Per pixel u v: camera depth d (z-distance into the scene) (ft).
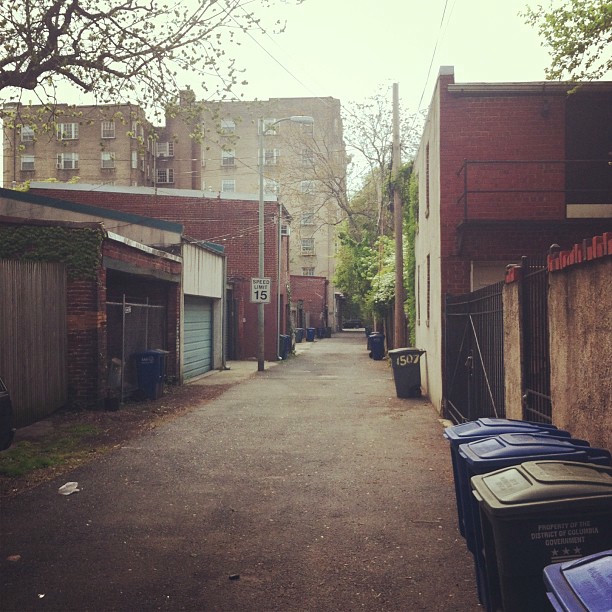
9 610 14.32
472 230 41.98
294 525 20.20
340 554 17.70
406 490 24.18
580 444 14.29
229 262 103.50
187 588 15.51
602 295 17.37
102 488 24.66
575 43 33.42
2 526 20.12
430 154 49.06
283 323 114.62
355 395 54.80
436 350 45.80
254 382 66.08
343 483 25.30
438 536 19.08
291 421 40.73
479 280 42.52
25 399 37.93
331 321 237.45
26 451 30.91
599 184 42.60
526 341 25.20
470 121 42.93
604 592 7.16
